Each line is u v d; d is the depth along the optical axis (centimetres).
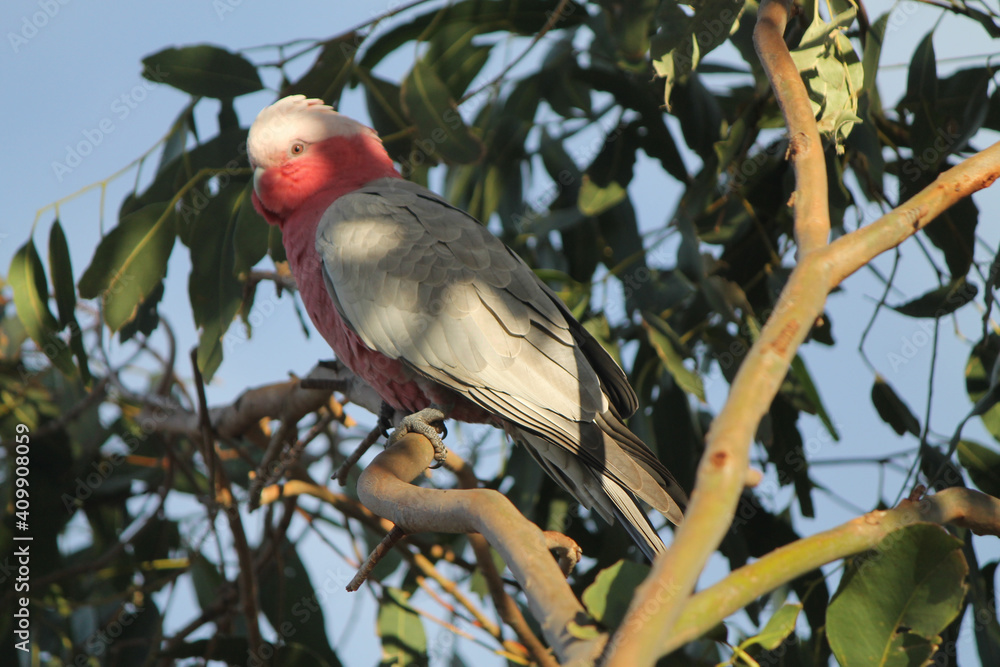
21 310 677
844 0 518
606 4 665
